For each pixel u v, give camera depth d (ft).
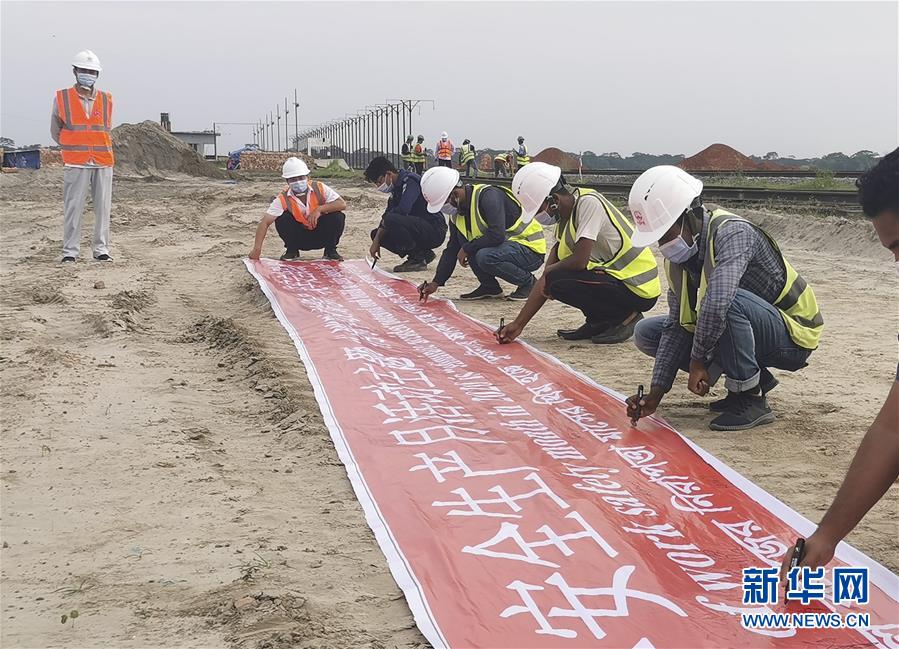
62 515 11.44
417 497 11.80
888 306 26.81
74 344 21.03
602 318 22.16
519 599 9.14
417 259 34.01
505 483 12.21
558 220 21.22
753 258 14.74
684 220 14.17
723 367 15.12
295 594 9.31
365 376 17.53
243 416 15.80
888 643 8.51
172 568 9.99
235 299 28.27
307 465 13.32
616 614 8.89
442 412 15.52
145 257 37.86
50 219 53.42
